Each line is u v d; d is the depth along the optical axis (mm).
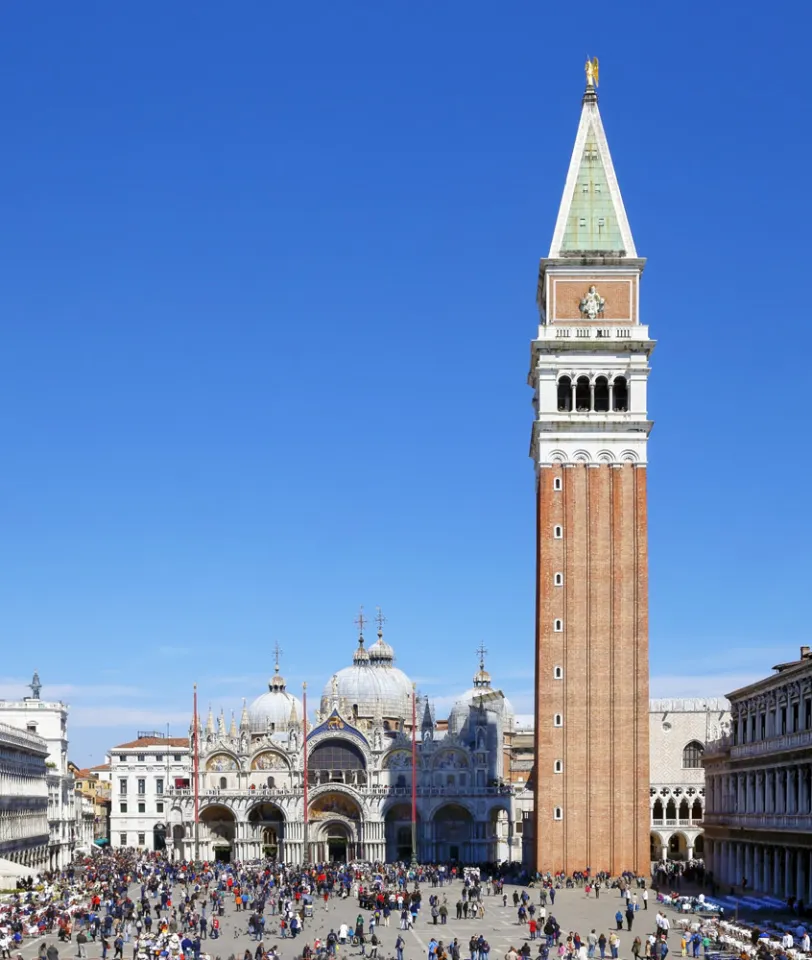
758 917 122875
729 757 162250
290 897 144125
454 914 141625
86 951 111562
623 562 170750
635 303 176250
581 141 181750
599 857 165375
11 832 195125
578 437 172750
